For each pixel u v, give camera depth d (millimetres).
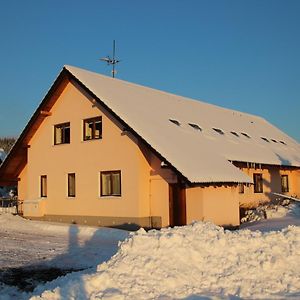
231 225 20375
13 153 26312
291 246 10555
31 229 20812
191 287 8812
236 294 8500
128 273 9070
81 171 22547
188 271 9328
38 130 25266
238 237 10703
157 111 24219
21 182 28109
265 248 10359
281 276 9367
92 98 22297
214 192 19594
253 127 34562
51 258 13406
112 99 21781
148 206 20219
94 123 22406
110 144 21219
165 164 18891
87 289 8492
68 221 22922
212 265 9633
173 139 20750
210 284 9008
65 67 22906
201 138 23531
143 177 20172
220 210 19844
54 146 24203
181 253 9797
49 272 11625
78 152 22797
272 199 28422
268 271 9516
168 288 8656
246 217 23125
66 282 9008
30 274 11383
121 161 20656
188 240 10281
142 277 8906
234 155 23406
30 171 25594
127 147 20469
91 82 22812
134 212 19953
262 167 26781
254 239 10602
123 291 8406
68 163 23312
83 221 22172
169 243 10039
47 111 24453
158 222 20000
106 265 9664
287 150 32750
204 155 20750
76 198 22672
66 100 23750
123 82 26625
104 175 21578
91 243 16078
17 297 9203
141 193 19984
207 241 10336
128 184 20297
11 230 20531
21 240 17062
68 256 13656
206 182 18172
